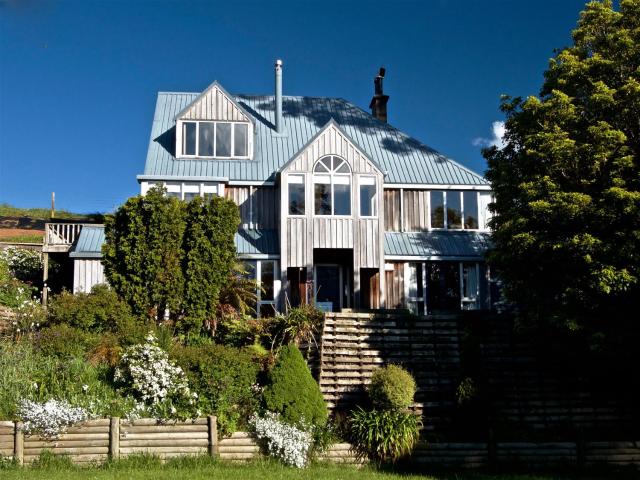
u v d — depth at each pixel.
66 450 14.77
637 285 16.61
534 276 18.34
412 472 15.26
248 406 16.28
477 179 29.06
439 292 27.50
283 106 32.78
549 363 19.20
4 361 16.39
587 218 16.91
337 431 16.41
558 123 18.27
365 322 19.36
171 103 31.59
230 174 28.00
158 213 19.61
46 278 26.03
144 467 14.41
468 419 17.14
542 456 16.05
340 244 26.11
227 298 20.64
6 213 49.75
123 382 16.53
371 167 26.81
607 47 18.48
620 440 17.17
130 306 19.30
